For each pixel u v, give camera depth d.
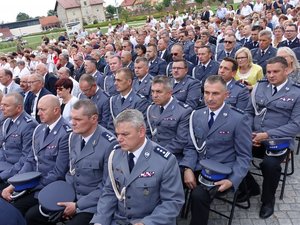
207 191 3.20
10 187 3.73
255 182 3.89
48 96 3.87
